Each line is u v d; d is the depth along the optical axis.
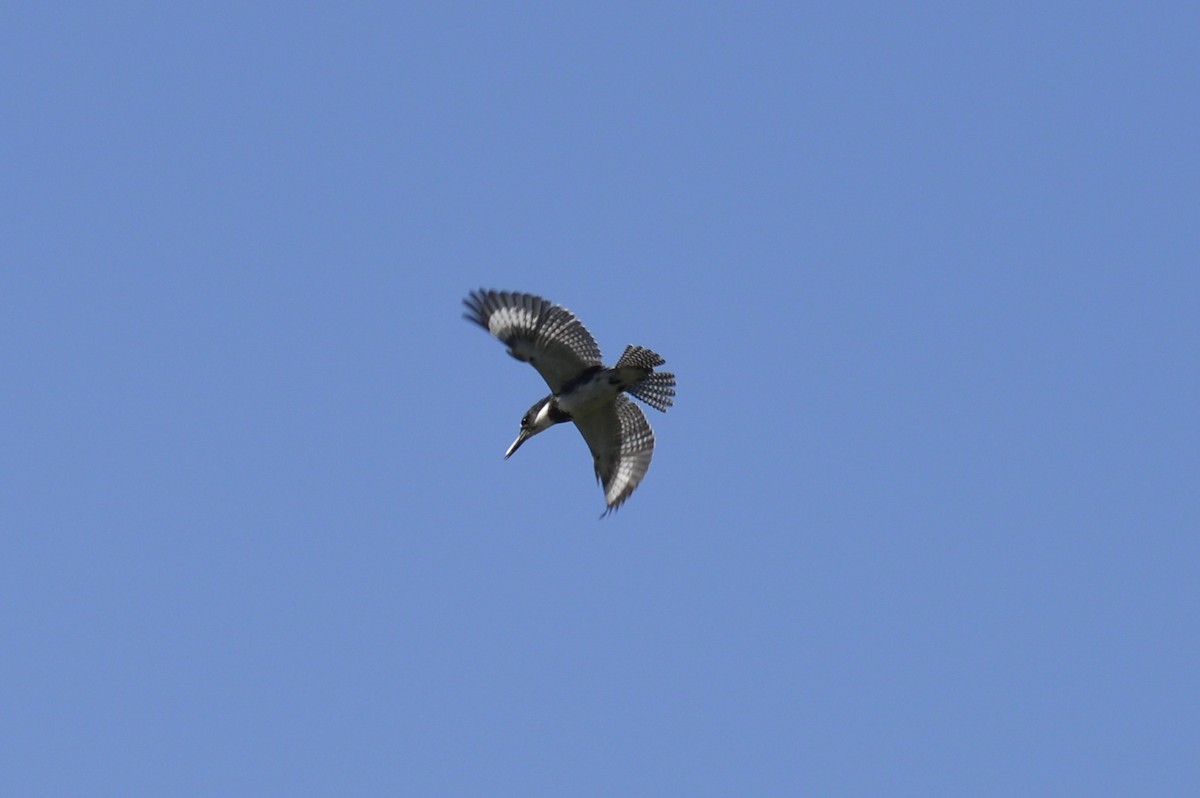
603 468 27.16
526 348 25.88
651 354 25.27
